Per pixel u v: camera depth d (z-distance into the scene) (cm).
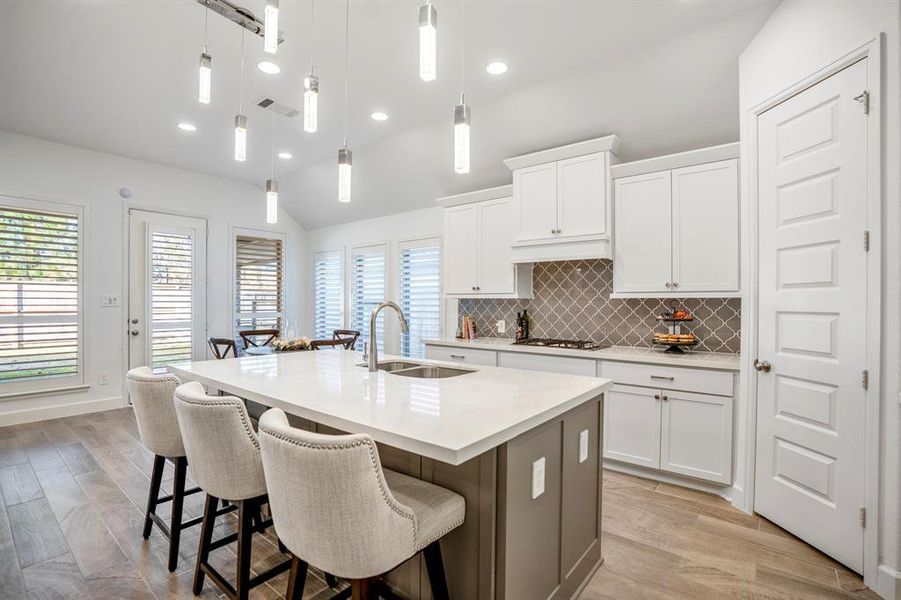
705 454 280
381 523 114
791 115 228
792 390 229
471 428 133
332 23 248
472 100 345
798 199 224
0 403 411
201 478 165
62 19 248
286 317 633
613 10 239
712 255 298
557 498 172
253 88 327
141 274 495
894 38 179
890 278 182
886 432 184
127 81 319
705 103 300
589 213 343
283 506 120
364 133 412
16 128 405
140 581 194
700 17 245
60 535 231
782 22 230
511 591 143
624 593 189
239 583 161
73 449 356
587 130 349
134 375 204
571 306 401
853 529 197
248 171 534
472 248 429
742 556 214
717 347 329
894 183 180
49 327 436
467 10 237
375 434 135
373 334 237
